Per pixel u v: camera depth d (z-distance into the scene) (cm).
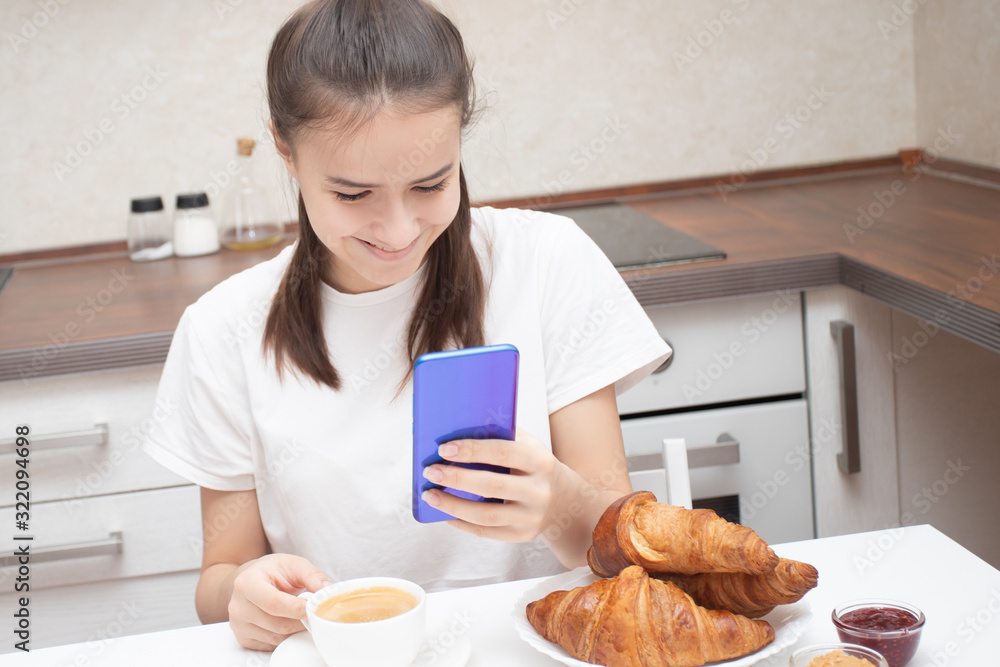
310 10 86
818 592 80
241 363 106
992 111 196
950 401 169
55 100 198
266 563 83
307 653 76
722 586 72
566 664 71
